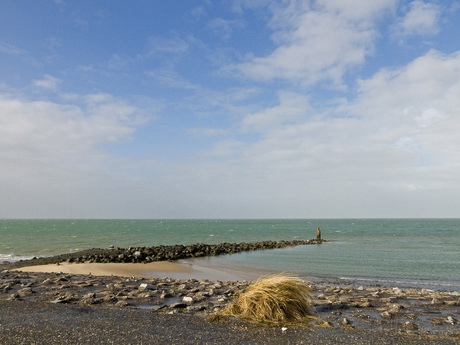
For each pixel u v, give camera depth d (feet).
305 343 22.86
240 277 78.54
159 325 26.50
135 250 137.59
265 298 29.86
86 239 229.66
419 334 25.27
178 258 126.52
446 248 153.48
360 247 162.91
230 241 226.38
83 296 37.93
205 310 31.96
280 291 31.01
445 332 26.12
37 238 240.32
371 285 65.92
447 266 95.35
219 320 28.19
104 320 27.76
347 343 22.99
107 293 40.57
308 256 125.18
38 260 111.96
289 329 25.99
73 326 25.98
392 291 50.01
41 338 23.12
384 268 92.02
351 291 48.85
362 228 428.15
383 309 34.40
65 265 94.27
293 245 182.60
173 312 30.91
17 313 29.99
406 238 232.32
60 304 33.76
